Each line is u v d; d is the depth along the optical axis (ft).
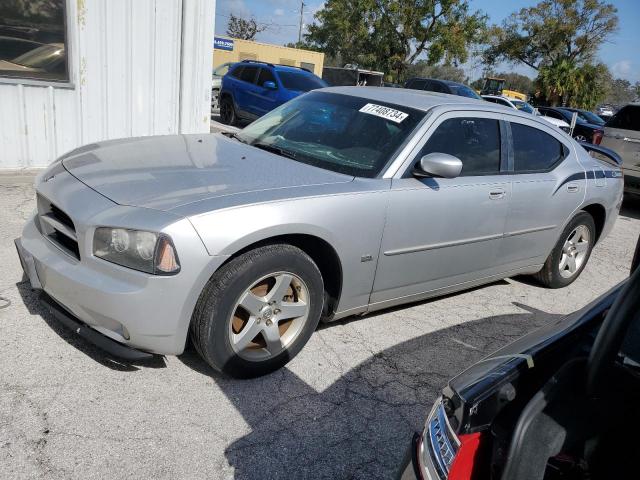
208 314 9.37
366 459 9.04
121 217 8.95
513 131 14.74
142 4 22.30
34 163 21.68
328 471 8.64
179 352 9.45
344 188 10.89
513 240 14.83
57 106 21.63
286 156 12.34
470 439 5.07
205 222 9.02
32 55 20.65
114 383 9.82
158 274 8.73
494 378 5.32
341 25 130.11
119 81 22.72
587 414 5.06
